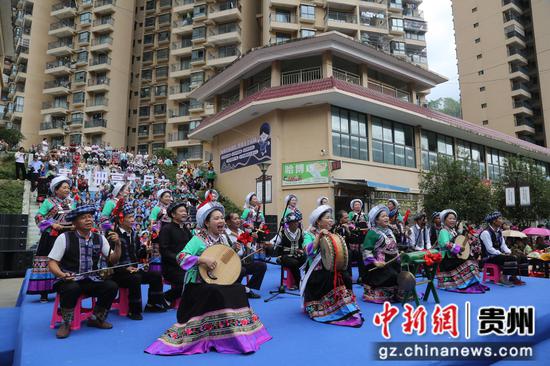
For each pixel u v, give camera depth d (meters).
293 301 5.79
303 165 17.19
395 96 21.53
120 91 42.28
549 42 40.88
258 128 18.98
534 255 11.55
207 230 4.16
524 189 17.77
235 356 3.34
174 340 3.51
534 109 42.12
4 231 10.98
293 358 3.27
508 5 41.47
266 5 32.88
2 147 25.55
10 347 3.99
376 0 34.47
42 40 43.22
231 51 37.09
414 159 20.59
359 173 17.81
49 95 42.59
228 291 3.72
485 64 42.78
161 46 43.59
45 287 5.73
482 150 25.03
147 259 5.76
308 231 5.36
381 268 5.50
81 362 3.19
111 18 42.25
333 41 18.28
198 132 22.56
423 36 40.22
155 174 25.02
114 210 5.27
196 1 39.44
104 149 29.45
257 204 9.29
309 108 17.61
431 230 8.04
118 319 4.75
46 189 16.66
